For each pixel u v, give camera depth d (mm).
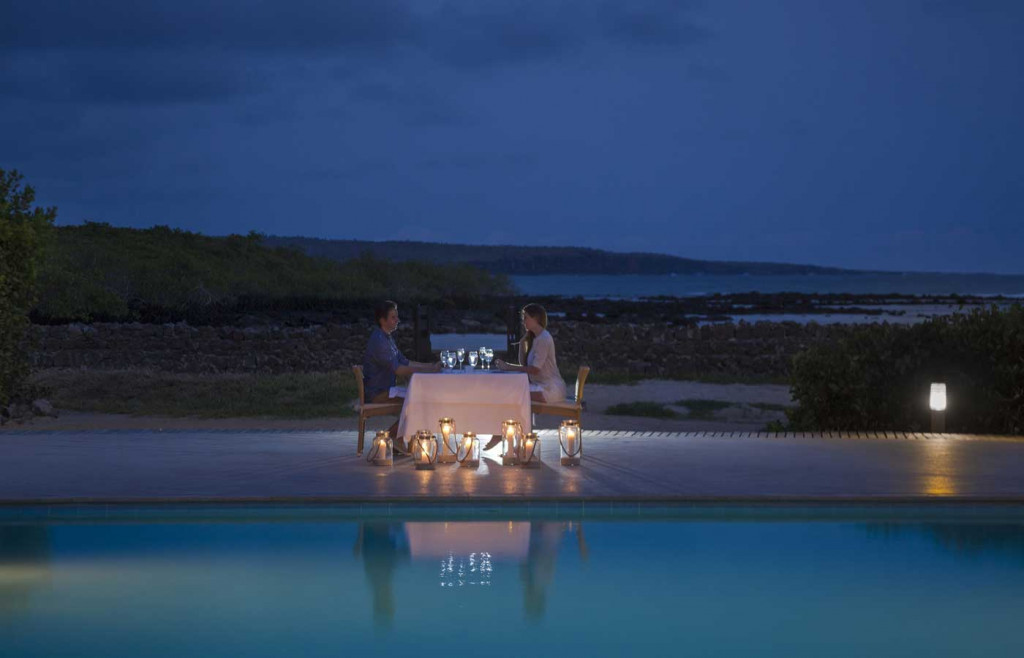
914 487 8383
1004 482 8617
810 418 13008
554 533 7578
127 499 7879
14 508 7828
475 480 8805
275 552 7051
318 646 5324
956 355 12539
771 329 23844
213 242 75375
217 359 25672
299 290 67188
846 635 5516
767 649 5297
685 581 6438
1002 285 194875
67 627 5609
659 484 8586
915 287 175000
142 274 53031
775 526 7754
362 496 7996
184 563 6789
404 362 11000
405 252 133125
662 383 21484
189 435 11883
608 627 5641
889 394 12727
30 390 15766
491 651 5266
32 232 14492
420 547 7176
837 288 170000
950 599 6094
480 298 74875
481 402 9906
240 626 5625
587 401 18984
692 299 95625
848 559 6898
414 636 5500
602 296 112125
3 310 14336
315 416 16922
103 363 25578
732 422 17156
